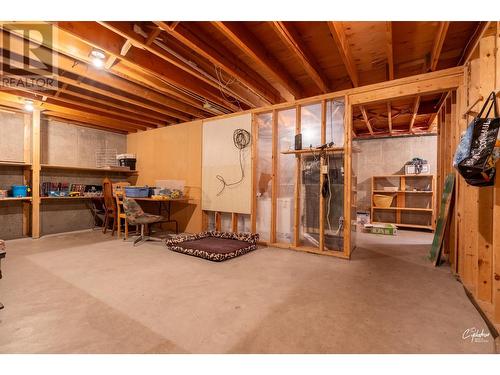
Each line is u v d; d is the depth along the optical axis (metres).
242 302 2.02
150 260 3.13
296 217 3.74
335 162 3.68
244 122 4.27
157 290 2.24
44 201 4.88
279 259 3.23
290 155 4.32
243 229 4.51
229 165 4.46
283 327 1.67
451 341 1.53
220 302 2.02
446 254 3.31
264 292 2.21
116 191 4.54
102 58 2.92
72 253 3.43
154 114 5.02
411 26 2.52
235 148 4.38
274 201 3.97
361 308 1.93
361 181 6.61
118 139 6.17
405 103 4.44
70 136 5.32
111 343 1.49
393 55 3.09
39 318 1.75
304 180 3.97
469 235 2.36
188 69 3.12
